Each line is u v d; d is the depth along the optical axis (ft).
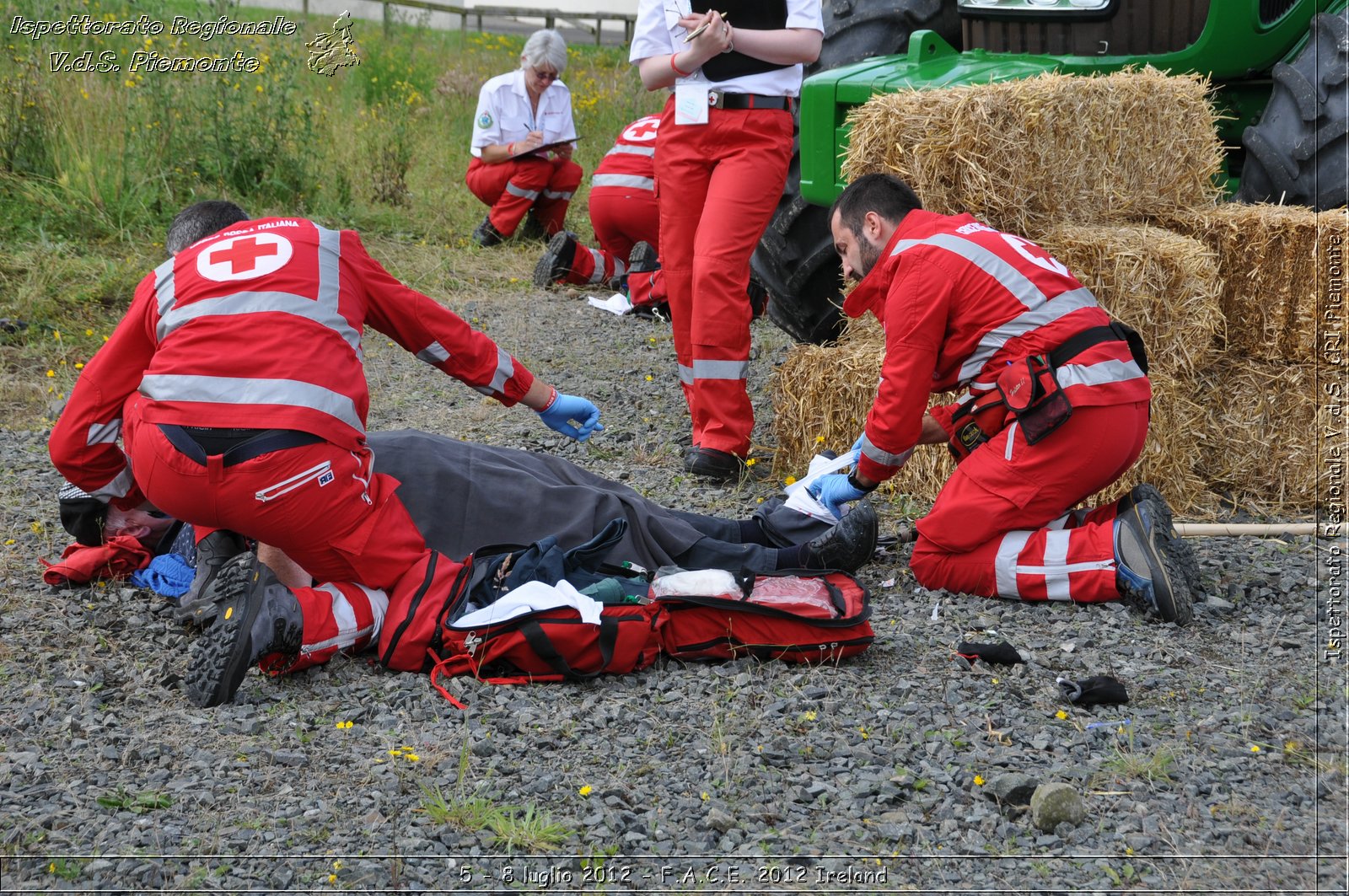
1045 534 13.28
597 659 11.37
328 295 11.55
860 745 10.27
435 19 83.46
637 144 27.76
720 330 16.75
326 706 10.87
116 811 9.13
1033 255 13.37
